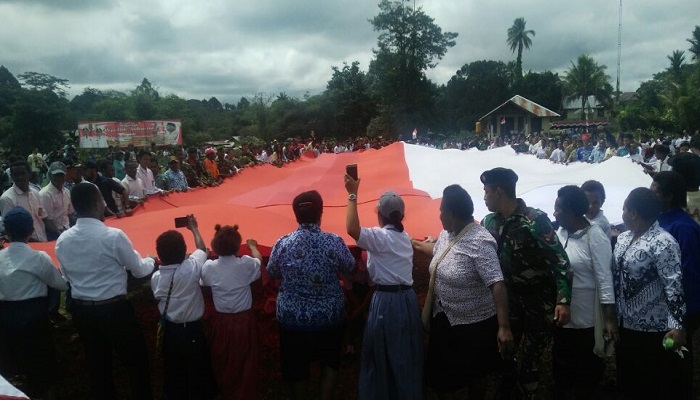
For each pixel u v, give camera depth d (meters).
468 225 3.52
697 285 3.58
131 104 55.19
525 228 3.42
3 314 3.88
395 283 3.60
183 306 3.69
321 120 56.72
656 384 3.50
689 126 39.06
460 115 70.44
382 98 55.25
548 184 6.66
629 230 3.67
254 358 3.79
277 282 4.42
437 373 3.59
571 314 3.78
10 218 3.88
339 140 54.22
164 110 56.22
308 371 3.67
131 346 3.80
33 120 32.72
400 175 8.51
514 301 3.49
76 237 3.69
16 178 5.79
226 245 3.70
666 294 3.30
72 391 4.43
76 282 3.68
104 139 29.75
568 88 64.38
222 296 3.73
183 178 8.58
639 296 3.47
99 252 3.67
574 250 3.77
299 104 60.28
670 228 3.68
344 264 3.65
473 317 3.44
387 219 3.69
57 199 6.38
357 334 4.36
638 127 42.22
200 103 88.00
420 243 4.14
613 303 3.59
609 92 62.47
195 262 3.79
